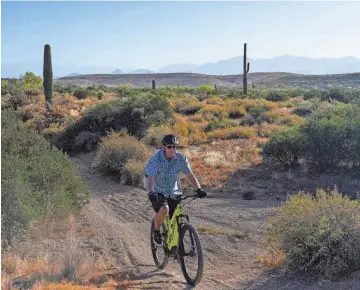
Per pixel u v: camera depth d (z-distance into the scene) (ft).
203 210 40.09
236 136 79.87
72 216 34.68
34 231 28.53
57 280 20.20
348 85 398.01
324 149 50.70
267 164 56.34
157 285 21.44
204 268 24.25
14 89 120.78
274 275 22.17
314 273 21.45
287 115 99.14
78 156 70.49
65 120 88.38
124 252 27.73
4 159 31.30
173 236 21.90
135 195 47.83
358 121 52.01
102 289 19.38
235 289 20.76
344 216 22.27
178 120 91.86
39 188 32.45
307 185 47.47
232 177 52.26
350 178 48.16
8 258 23.03
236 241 29.99
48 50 98.63
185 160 21.62
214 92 189.57
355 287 18.86
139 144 62.28
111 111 77.82
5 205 26.20
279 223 24.02
